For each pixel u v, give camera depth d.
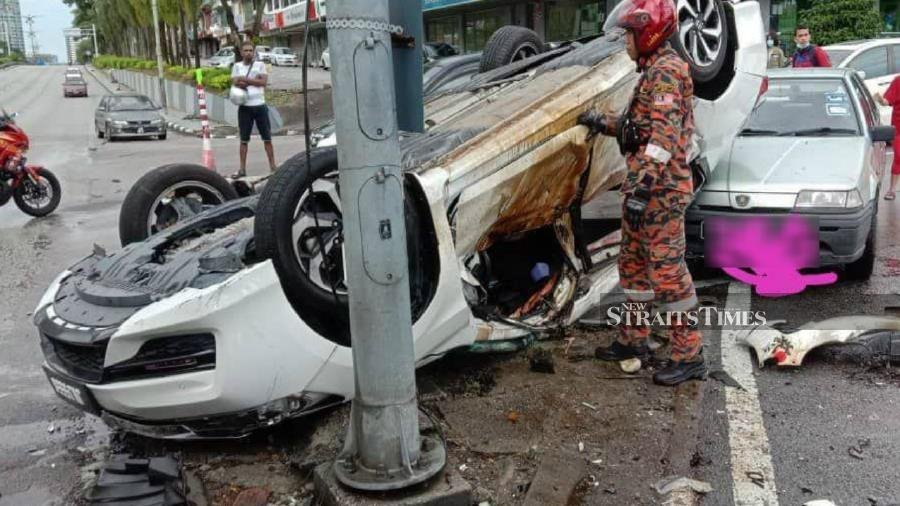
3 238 8.87
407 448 3.10
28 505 3.33
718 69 5.39
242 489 3.38
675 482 3.29
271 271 3.38
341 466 3.17
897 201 9.30
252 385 3.35
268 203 3.41
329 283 3.65
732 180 5.77
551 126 4.24
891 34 17.58
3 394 4.54
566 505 3.17
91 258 4.43
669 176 4.00
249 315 3.32
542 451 3.57
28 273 7.24
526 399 4.09
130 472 3.10
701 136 5.50
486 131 4.13
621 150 4.23
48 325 3.62
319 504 3.19
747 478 3.36
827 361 4.57
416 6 3.12
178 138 22.58
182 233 4.34
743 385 4.29
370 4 2.79
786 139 6.38
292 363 3.43
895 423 3.80
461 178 3.90
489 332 4.27
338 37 2.81
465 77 7.54
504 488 3.31
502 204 4.16
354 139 2.86
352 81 2.82
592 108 4.49
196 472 3.54
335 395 3.64
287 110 23.78
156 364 3.35
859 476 3.35
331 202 3.71
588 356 4.64
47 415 4.25
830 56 13.05
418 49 3.16
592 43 5.39
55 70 94.25
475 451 3.59
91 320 3.52
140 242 4.39
